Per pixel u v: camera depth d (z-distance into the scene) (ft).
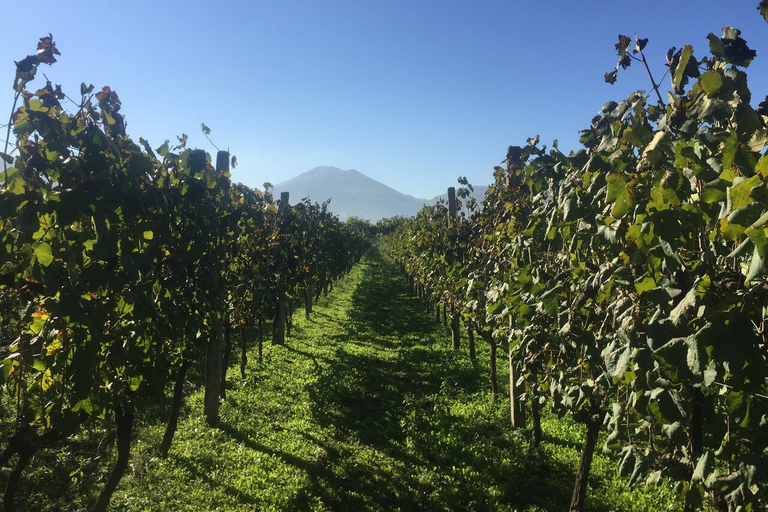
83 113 12.24
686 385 9.53
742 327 7.26
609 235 10.51
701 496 8.99
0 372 9.86
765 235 5.68
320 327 57.57
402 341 52.42
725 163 7.61
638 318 10.03
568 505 20.15
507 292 19.69
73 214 10.60
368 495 21.30
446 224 44.83
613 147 11.69
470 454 25.04
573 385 14.17
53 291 9.68
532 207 18.86
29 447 11.53
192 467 22.12
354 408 32.07
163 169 17.48
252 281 30.25
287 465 23.16
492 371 33.86
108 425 22.36
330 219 76.79
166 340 16.02
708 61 9.59
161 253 15.81
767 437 8.48
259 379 35.55
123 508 18.52
